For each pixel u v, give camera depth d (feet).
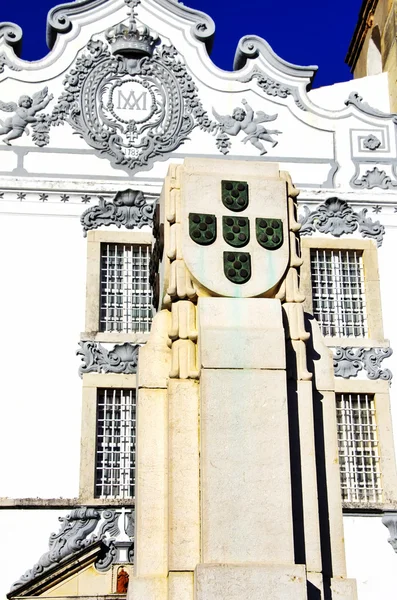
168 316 39.04
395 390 76.07
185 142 80.07
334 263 79.00
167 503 36.76
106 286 76.74
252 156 80.33
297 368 38.06
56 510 71.26
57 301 75.51
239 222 38.91
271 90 81.76
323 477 37.91
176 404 37.04
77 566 69.92
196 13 82.53
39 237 76.79
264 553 35.24
